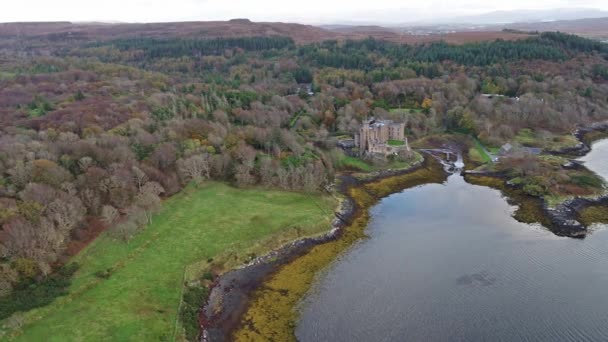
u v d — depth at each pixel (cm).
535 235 11850
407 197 15075
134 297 8925
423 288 9575
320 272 10375
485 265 10431
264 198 13775
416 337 8050
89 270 9731
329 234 12094
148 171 13525
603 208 12988
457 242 11644
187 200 13438
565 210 12912
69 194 11350
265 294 9488
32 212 10094
